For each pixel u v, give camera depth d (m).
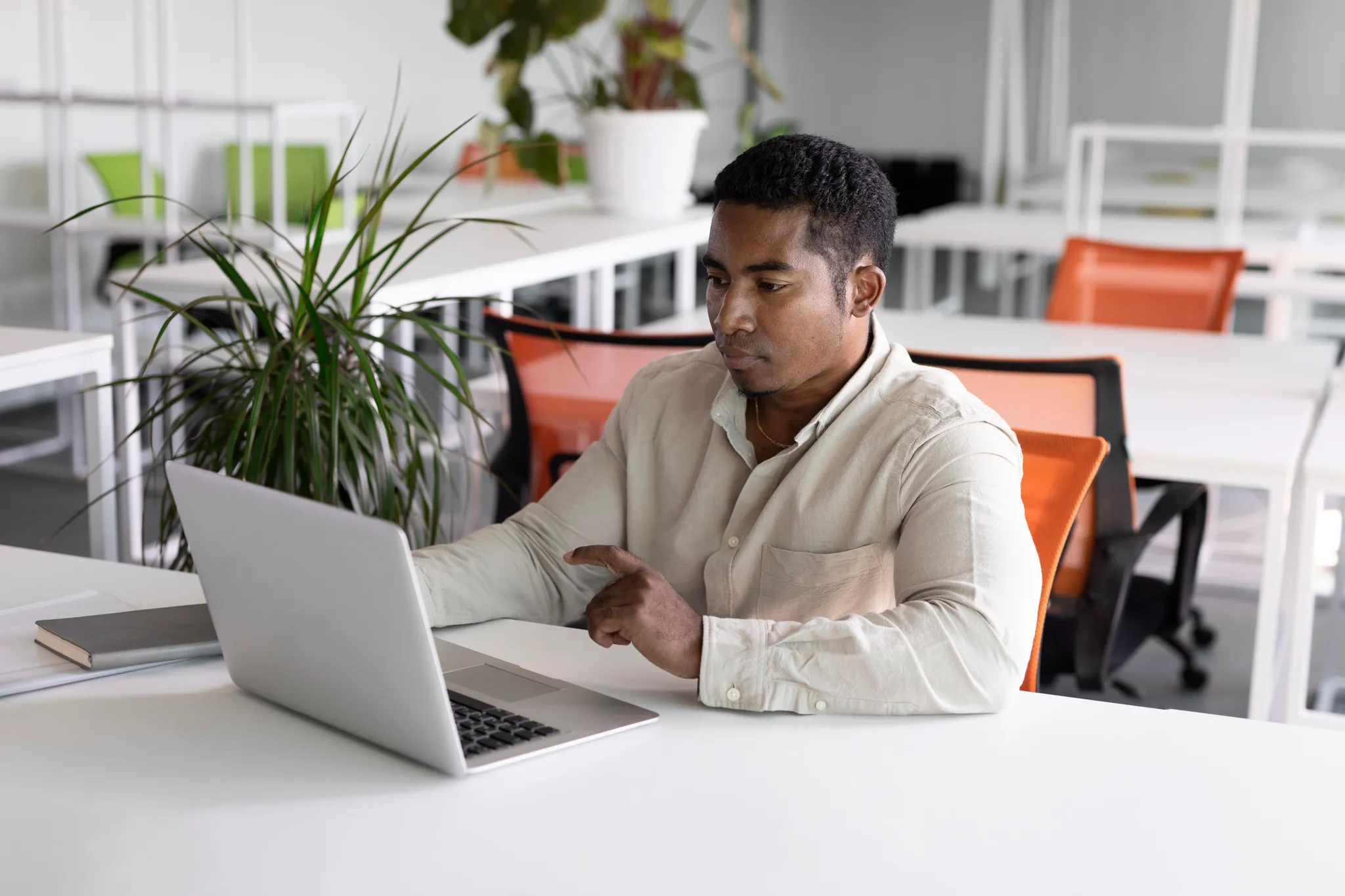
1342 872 0.98
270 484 1.88
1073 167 5.04
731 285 1.37
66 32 4.21
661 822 1.04
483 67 7.93
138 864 0.98
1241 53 4.86
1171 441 2.47
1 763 1.13
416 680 1.07
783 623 1.25
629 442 1.58
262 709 1.24
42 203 5.50
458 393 1.94
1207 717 1.24
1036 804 1.07
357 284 1.92
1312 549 2.34
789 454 1.45
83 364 2.38
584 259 3.08
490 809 1.05
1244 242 4.91
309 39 6.69
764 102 11.04
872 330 1.47
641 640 1.22
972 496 1.33
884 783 1.10
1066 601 2.25
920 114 10.95
